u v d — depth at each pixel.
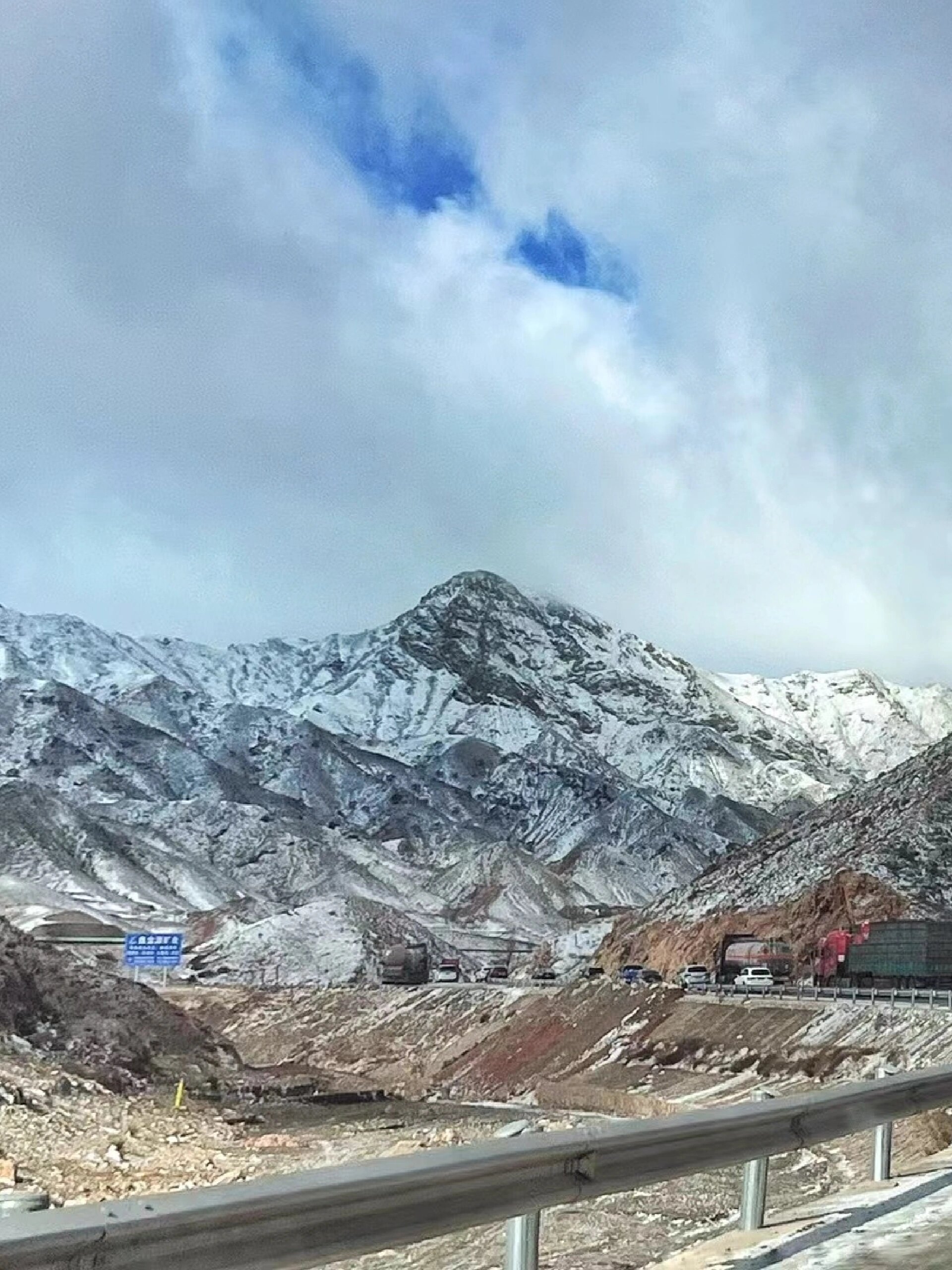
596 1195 9.68
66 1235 6.18
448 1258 18.11
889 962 80.56
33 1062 49.44
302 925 162.62
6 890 199.25
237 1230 7.16
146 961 108.88
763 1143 11.73
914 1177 14.65
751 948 92.19
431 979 138.62
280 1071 78.62
